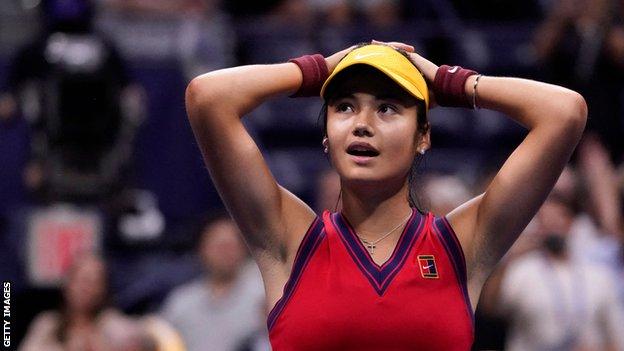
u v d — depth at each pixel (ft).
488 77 34.01
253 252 34.22
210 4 99.19
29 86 79.20
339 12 97.60
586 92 85.35
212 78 33.30
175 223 85.35
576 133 33.12
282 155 92.68
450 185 70.33
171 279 74.59
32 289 70.95
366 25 97.30
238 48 94.58
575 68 85.76
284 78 33.81
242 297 67.21
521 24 100.73
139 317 69.72
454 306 32.76
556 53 86.33
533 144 33.19
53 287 70.69
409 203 34.76
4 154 81.97
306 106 96.22
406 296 32.45
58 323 64.23
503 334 67.41
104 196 76.84
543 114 33.12
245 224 33.99
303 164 91.35
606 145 84.69
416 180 37.91
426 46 95.30
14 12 92.02
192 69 87.92
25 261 73.10
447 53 95.55
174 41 90.02
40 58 77.56
